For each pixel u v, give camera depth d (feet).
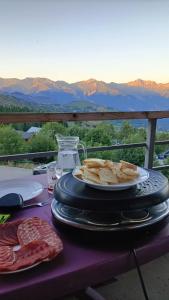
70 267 1.92
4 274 1.82
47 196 3.19
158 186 2.59
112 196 2.35
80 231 2.25
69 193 2.43
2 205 2.75
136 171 2.69
